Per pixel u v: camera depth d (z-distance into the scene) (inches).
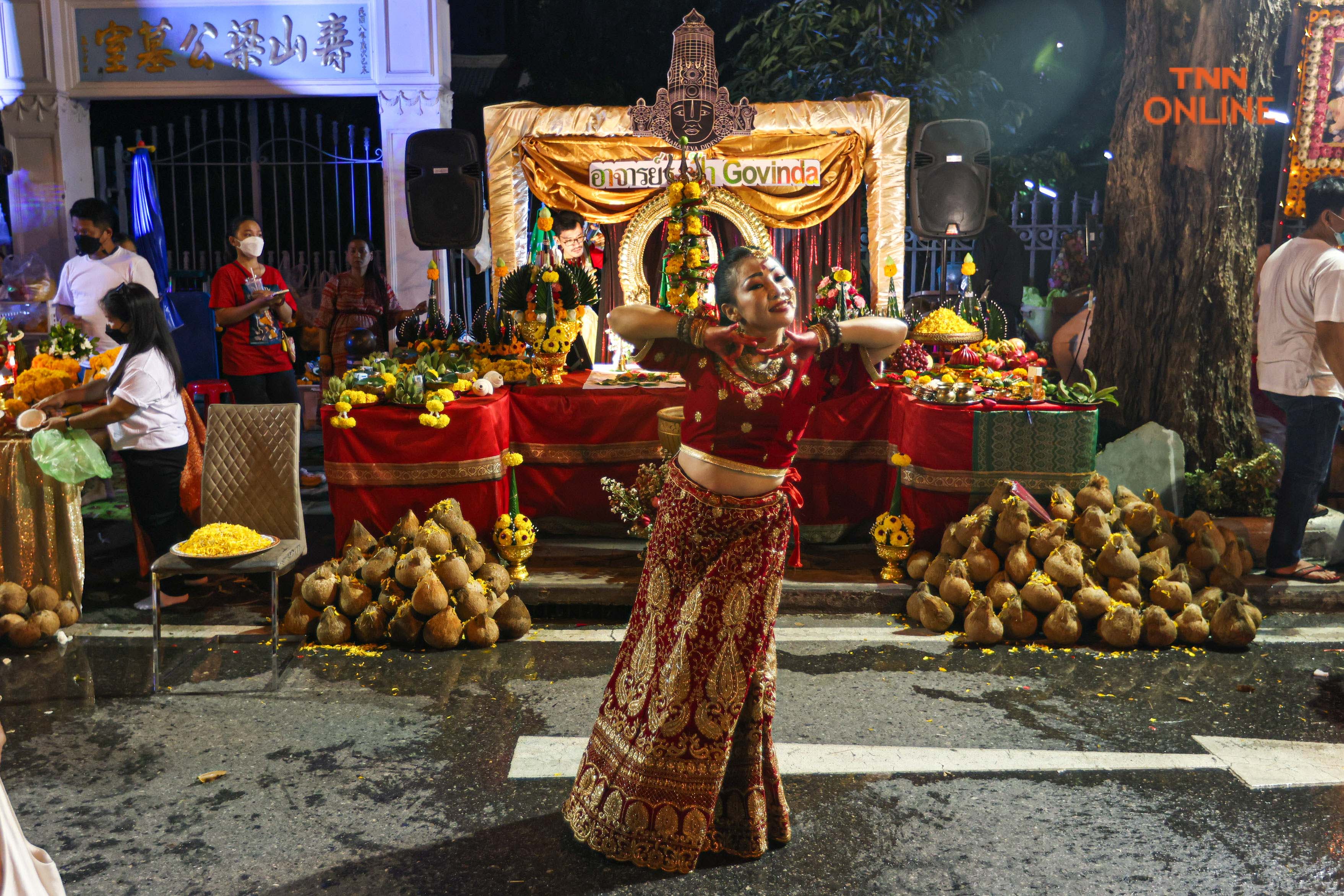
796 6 466.9
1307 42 235.6
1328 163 239.8
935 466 208.5
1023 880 118.6
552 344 238.5
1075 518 202.4
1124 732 154.9
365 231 474.9
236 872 120.0
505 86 631.8
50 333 226.8
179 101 550.9
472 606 188.9
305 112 433.7
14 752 149.5
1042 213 537.6
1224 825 129.7
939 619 194.7
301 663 182.2
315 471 331.6
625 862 122.1
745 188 258.4
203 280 421.1
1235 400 240.8
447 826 130.3
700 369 118.7
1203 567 197.2
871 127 257.0
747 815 122.6
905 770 143.9
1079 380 300.0
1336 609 205.5
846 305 247.9
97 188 401.4
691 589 120.2
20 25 369.4
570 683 173.5
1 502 192.7
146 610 207.8
